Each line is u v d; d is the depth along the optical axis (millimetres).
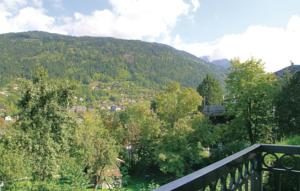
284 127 27766
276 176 4297
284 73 32781
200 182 2213
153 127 39500
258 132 33969
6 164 25797
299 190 4059
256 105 33656
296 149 3744
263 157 3924
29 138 29562
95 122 39000
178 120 38781
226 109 36781
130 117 42375
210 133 36719
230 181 2990
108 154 33062
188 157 37406
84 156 32312
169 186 1875
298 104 27312
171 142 37531
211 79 69250
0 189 25578
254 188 3775
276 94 30766
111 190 31938
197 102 39406
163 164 36812
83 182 27328
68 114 32500
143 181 37875
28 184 26484
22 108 32125
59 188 26188
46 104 31844
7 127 31766
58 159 29781
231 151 33688
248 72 33344
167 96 39688
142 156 41125
